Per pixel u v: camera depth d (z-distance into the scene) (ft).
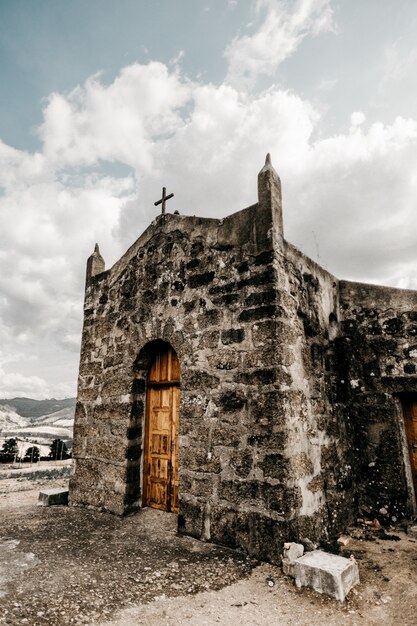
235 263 16.57
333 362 19.04
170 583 11.59
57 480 31.86
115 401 20.25
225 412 15.35
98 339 22.53
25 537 15.60
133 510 18.60
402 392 18.79
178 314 18.26
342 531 16.48
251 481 14.03
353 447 19.20
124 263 22.08
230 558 13.30
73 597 10.69
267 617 9.90
